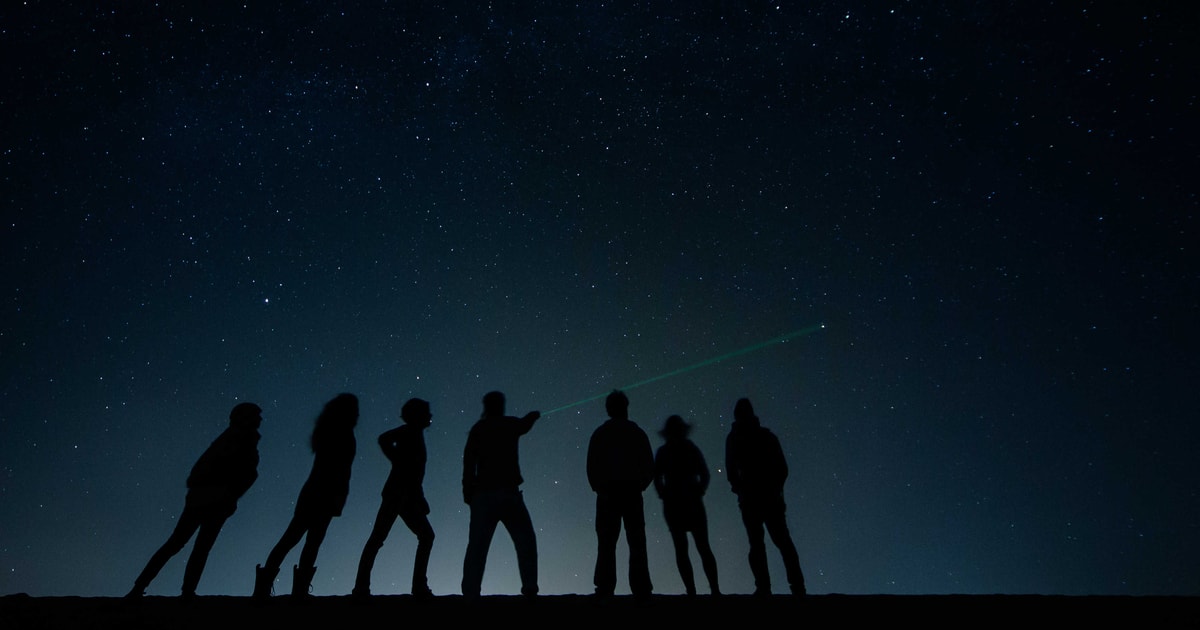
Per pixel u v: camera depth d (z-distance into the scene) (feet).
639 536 16.57
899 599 15.40
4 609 12.94
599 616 13.05
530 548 15.61
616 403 18.26
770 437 20.86
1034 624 12.53
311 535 16.53
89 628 11.37
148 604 14.44
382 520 17.66
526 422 16.87
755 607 14.26
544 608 14.02
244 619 12.26
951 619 12.96
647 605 14.67
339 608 13.91
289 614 12.85
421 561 17.89
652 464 17.42
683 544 20.80
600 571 17.54
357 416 17.87
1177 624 12.53
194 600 15.52
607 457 17.26
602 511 17.95
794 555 19.85
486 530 15.43
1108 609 13.78
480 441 16.28
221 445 17.02
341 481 17.03
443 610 13.65
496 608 13.99
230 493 16.83
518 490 16.05
